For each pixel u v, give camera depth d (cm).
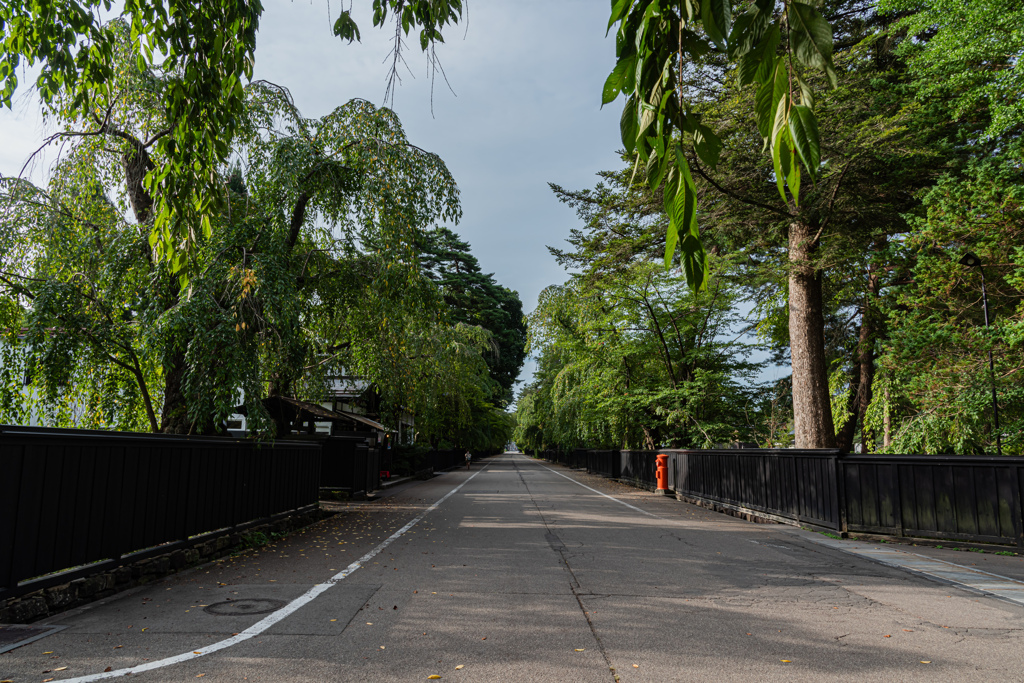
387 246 1359
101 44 560
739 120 1266
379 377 1605
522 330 6291
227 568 741
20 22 539
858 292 2055
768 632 477
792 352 1594
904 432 1456
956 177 1428
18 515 499
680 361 2328
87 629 475
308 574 702
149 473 679
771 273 1570
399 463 2866
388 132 1397
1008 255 1273
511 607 550
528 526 1168
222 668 387
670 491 2050
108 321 1067
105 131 1005
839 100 1287
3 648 424
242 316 1036
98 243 1117
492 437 5612
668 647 436
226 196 1147
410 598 583
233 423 1595
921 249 1384
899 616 530
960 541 920
